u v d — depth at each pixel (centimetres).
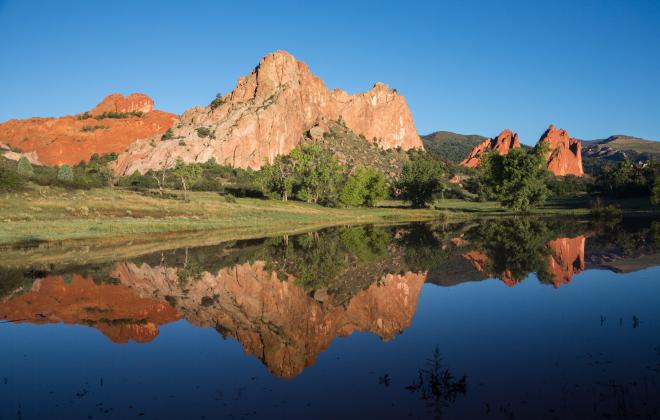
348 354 1219
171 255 3016
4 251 3108
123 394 987
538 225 4959
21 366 1162
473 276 2259
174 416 873
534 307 1623
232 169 15438
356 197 8150
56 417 873
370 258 2891
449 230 4738
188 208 6038
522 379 979
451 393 930
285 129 18638
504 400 882
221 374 1096
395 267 2559
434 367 1088
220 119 18738
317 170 8206
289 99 19288
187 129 18688
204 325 1527
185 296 1923
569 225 4850
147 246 3447
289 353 1246
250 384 1031
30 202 5175
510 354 1145
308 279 2269
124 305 1780
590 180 18212
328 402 917
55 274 2348
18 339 1386
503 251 3045
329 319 1579
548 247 3142
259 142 17550
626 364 1036
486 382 974
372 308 1714
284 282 2203
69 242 3572
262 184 8431
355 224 5800
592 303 1647
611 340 1219
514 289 1939
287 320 1579
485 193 11525
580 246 3144
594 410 821
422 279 2225
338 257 2956
